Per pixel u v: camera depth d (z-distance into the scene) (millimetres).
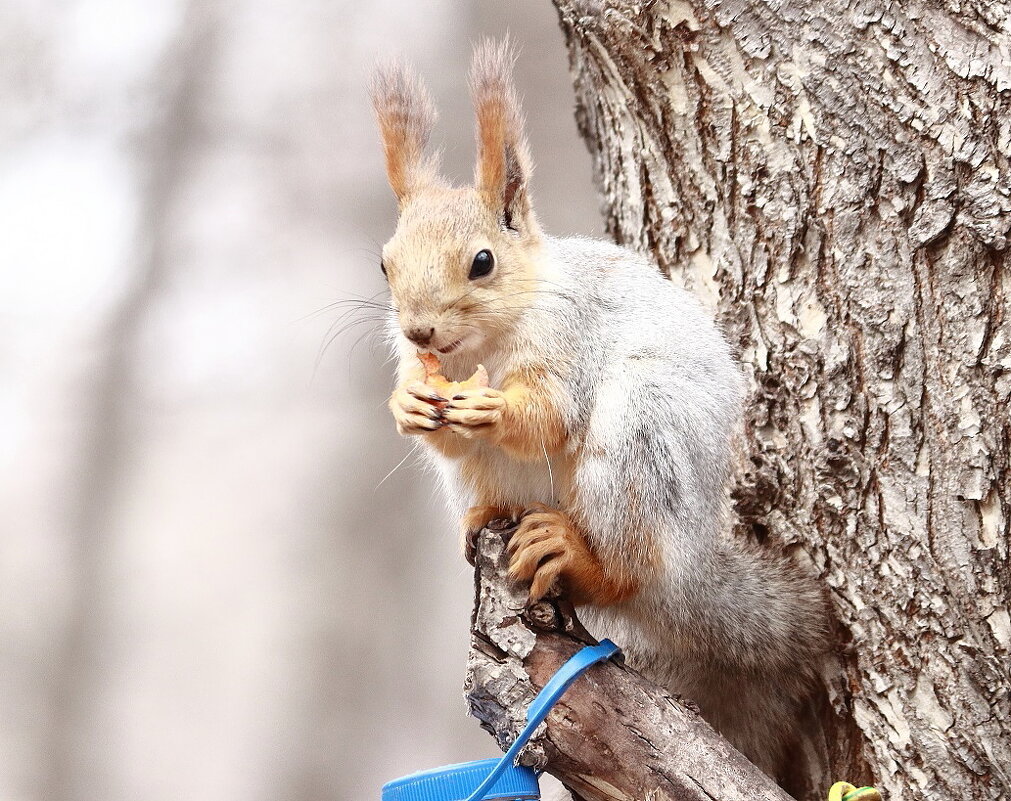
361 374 20859
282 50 21844
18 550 20125
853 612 7152
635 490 6629
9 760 18688
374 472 20469
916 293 7016
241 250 21406
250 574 19938
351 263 20953
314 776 18562
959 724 6742
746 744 7641
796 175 7445
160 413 21016
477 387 6602
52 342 21656
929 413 6953
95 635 19703
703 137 7859
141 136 21984
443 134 19125
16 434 21000
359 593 19797
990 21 6766
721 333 7594
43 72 22016
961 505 6793
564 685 5871
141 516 20297
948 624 6812
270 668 19250
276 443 20547
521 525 6520
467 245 6715
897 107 7008
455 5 20891
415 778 5863
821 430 7320
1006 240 6652
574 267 7145
